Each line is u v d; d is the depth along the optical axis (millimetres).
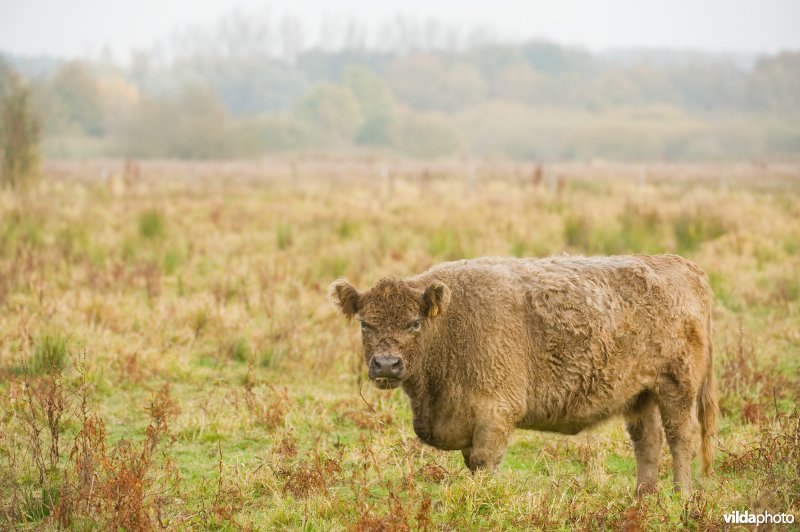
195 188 100188
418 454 21547
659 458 20578
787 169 162500
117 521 16141
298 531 17047
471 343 18156
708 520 16375
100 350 28953
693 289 19609
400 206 70750
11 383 25359
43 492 18094
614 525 16766
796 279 40562
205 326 32844
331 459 19891
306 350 30609
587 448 22094
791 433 20625
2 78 75500
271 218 62906
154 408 22906
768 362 29688
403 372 17672
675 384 19094
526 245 49094
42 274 39094
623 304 18750
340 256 45531
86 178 116375
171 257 44969
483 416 18109
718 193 85875
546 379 18562
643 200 70562
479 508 17516
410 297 17938
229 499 18500
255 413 24578
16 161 72188
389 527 15688
